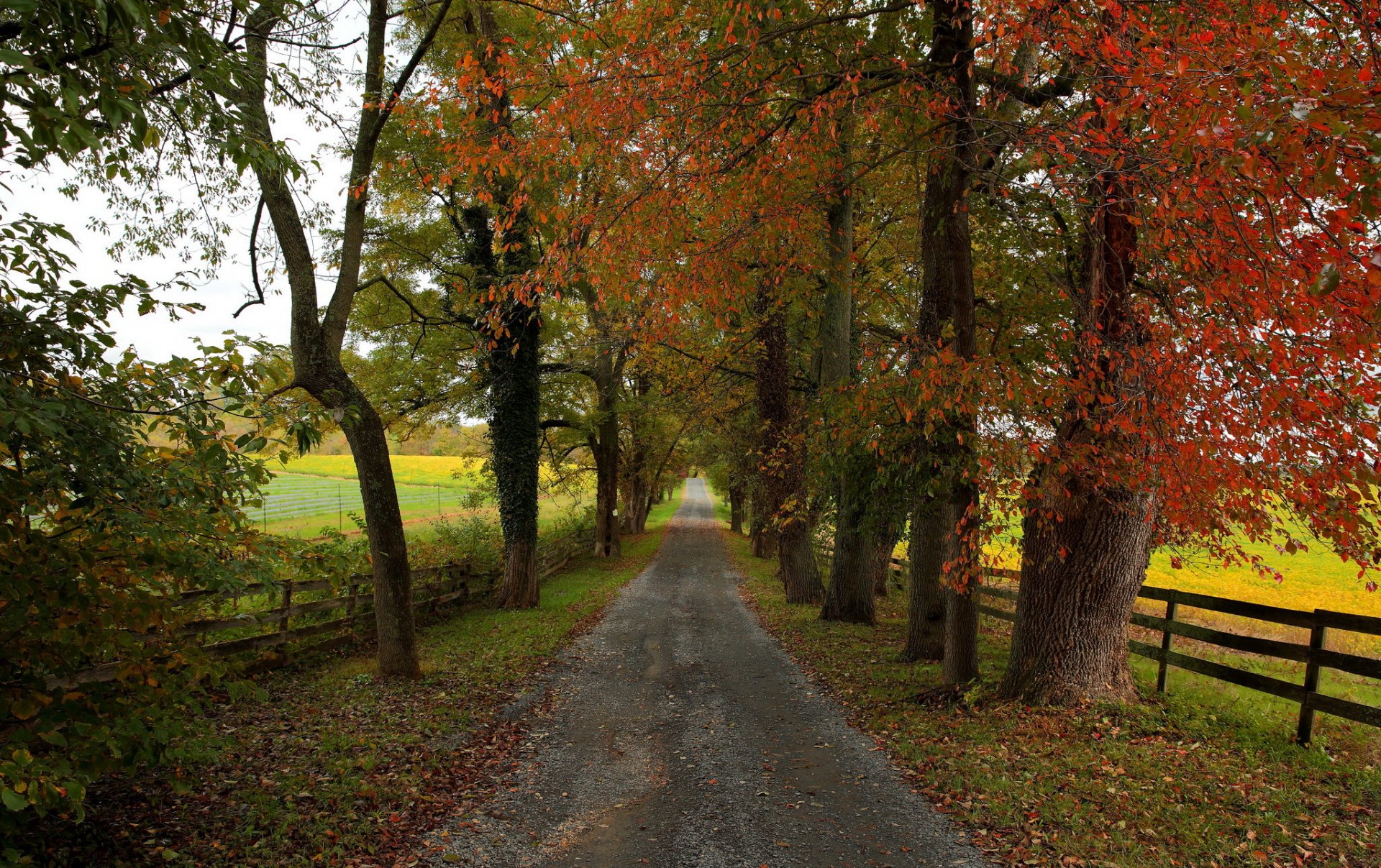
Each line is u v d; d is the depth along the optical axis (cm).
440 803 517
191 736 386
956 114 611
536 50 704
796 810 506
